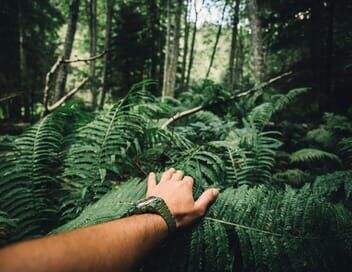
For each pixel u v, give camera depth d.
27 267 0.47
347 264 1.26
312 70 8.10
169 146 2.40
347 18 8.38
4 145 1.86
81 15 19.53
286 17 9.12
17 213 1.56
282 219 1.17
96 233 0.62
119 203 1.27
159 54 18.86
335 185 1.77
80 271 0.53
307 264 1.12
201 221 1.12
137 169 2.10
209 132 3.59
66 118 2.52
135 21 17.17
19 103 9.10
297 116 6.39
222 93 5.34
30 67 11.77
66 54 9.18
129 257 0.64
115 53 17.03
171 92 11.89
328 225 1.18
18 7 10.25
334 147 4.05
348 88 7.40
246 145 2.17
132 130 2.06
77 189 1.82
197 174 1.56
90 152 1.87
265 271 1.09
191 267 1.03
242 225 1.15
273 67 13.97
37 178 1.71
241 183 1.80
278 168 3.29
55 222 1.63
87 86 12.65
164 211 0.83
